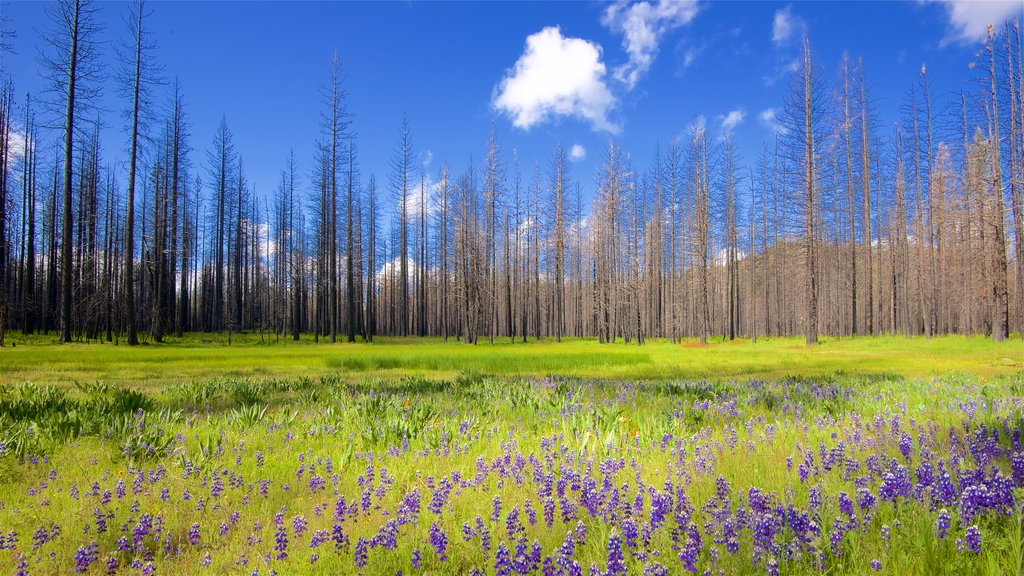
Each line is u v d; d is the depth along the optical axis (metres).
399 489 4.50
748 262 54.66
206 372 15.78
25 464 5.21
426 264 57.47
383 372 16.62
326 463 5.15
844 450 4.77
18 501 4.30
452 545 3.30
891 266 36.94
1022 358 19.02
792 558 2.81
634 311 45.16
